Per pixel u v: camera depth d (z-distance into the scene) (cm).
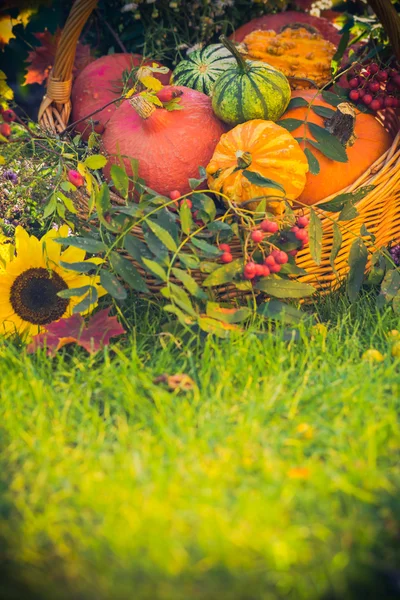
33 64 181
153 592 109
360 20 176
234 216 143
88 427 125
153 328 145
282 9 183
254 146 143
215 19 179
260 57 158
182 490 115
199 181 141
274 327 145
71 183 142
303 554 110
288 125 148
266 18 174
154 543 111
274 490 114
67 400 128
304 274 143
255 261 142
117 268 140
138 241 141
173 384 131
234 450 120
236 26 181
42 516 114
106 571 110
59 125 162
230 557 110
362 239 146
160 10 176
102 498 115
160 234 135
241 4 179
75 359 136
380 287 153
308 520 113
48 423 126
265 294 148
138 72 149
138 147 148
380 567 109
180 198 143
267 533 111
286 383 131
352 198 143
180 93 150
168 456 120
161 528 112
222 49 162
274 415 125
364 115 153
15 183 159
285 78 150
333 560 109
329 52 161
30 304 146
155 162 147
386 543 111
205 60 161
